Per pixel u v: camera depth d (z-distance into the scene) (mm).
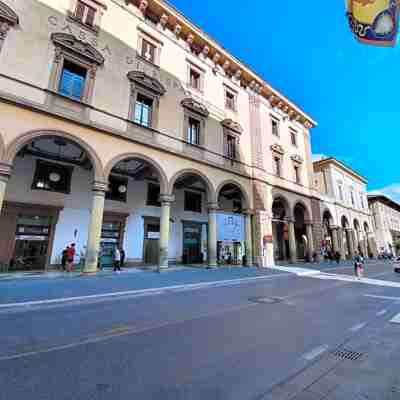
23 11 11695
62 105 11906
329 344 4355
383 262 30234
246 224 19453
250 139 21719
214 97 19734
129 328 5113
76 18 13406
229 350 4070
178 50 18078
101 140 12797
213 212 17172
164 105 16141
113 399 2715
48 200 14750
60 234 14820
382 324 5543
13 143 10203
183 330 5023
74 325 5258
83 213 15820
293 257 22844
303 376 3250
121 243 17156
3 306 6340
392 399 2738
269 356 3855
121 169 17266
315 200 27219
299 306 7211
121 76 14453
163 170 15016
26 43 11438
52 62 12039
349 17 5352
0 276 11016
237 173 19500
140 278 11664
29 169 14430
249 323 5523
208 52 20031
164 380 3123
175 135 16234
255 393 2842
